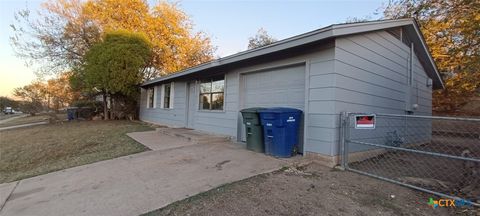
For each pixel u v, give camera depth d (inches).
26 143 339.6
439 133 397.7
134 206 117.6
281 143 205.3
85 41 642.2
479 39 373.7
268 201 121.2
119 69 552.4
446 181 156.6
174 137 323.9
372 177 162.9
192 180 152.7
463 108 541.6
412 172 178.7
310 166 187.0
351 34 198.2
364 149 220.1
